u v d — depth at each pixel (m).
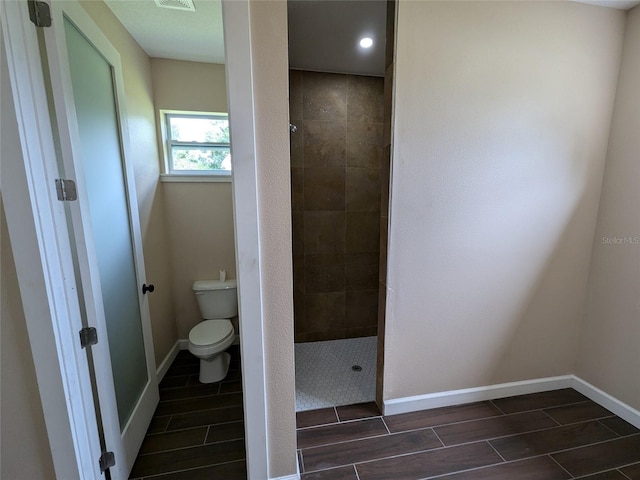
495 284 1.74
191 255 2.45
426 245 1.60
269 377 1.16
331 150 2.46
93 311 1.13
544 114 1.60
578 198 1.75
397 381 1.72
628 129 1.62
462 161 1.55
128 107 1.83
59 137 1.02
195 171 2.49
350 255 2.64
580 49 1.58
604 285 1.78
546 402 1.85
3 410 0.97
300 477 1.33
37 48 0.93
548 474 1.36
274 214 1.05
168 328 2.32
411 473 1.36
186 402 1.86
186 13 1.70
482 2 1.43
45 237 0.94
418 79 1.42
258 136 1.00
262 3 0.93
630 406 1.67
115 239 1.43
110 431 1.20
